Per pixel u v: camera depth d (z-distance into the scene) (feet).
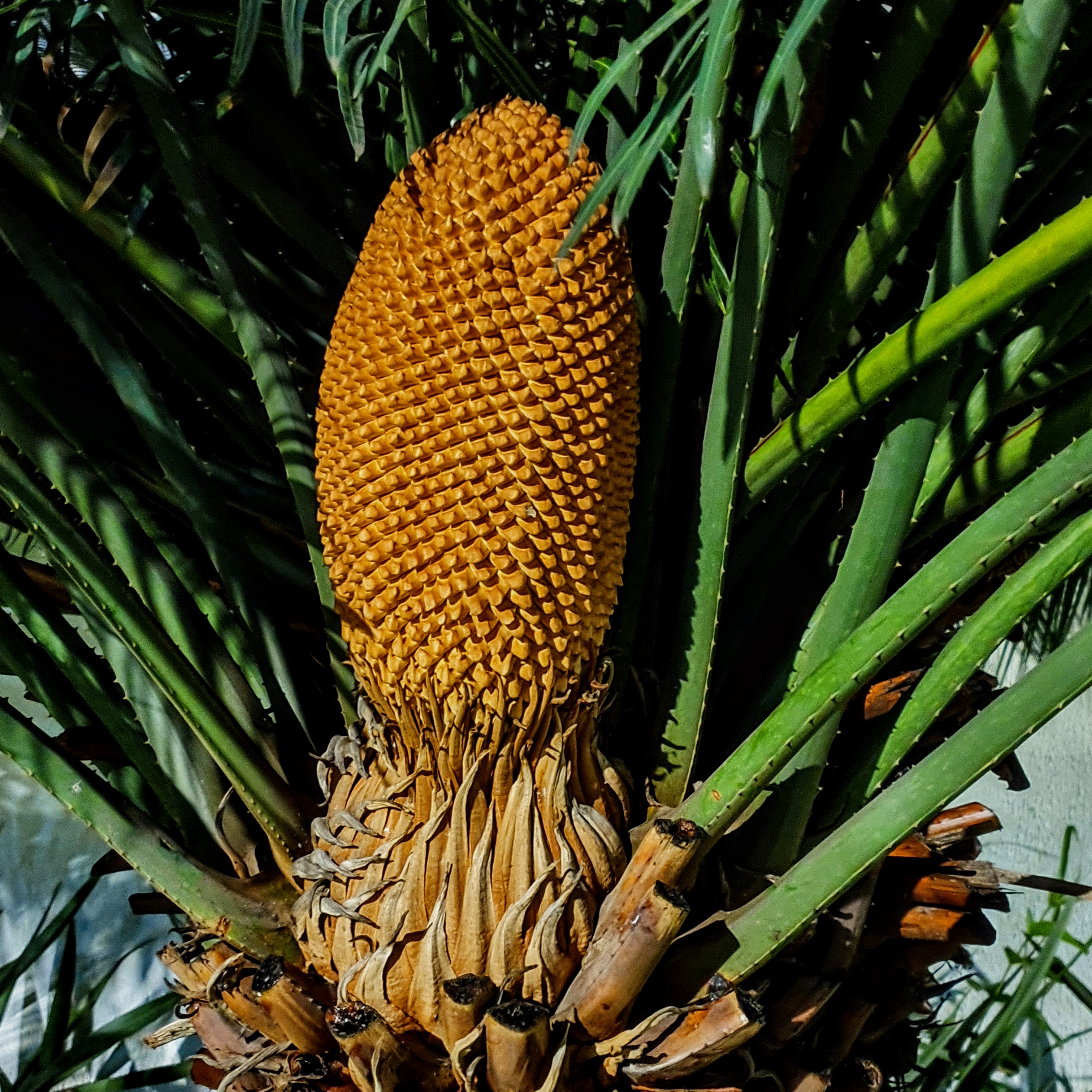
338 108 4.77
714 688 4.34
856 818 3.69
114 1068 6.59
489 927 3.75
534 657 3.74
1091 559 3.76
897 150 4.33
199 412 5.03
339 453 3.77
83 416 4.67
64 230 4.55
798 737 3.69
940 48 4.29
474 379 3.66
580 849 3.82
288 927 4.00
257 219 4.95
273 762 4.19
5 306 4.64
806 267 4.16
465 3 4.13
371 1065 3.67
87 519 4.12
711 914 3.98
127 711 4.31
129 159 4.22
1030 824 8.54
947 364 3.90
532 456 3.67
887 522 4.00
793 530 4.38
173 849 3.99
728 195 4.22
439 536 3.69
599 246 3.70
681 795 4.09
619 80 4.16
